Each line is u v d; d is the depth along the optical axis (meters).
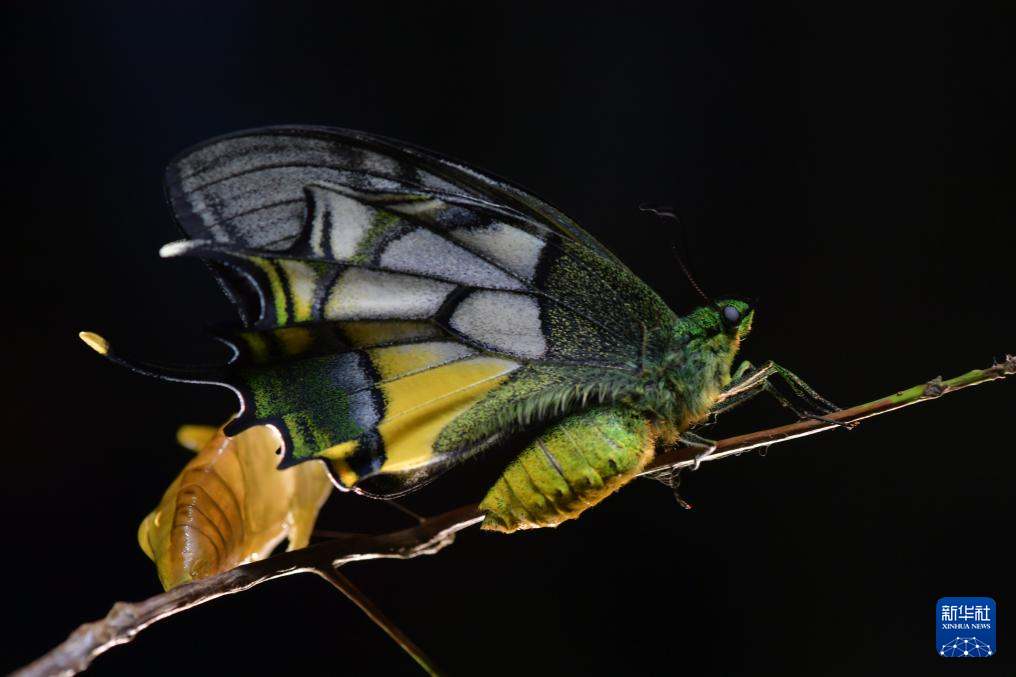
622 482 0.46
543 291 0.46
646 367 0.46
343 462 0.46
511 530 0.46
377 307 0.46
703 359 0.47
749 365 0.47
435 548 0.46
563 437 0.46
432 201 0.46
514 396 0.46
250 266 0.45
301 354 0.45
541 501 0.46
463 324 0.46
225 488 0.45
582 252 0.46
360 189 0.45
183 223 0.45
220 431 0.46
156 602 0.44
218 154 0.45
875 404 0.46
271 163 0.45
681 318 0.47
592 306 0.46
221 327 0.45
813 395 0.47
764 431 0.47
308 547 0.45
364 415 0.46
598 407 0.46
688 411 0.47
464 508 0.46
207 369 0.45
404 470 0.46
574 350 0.46
